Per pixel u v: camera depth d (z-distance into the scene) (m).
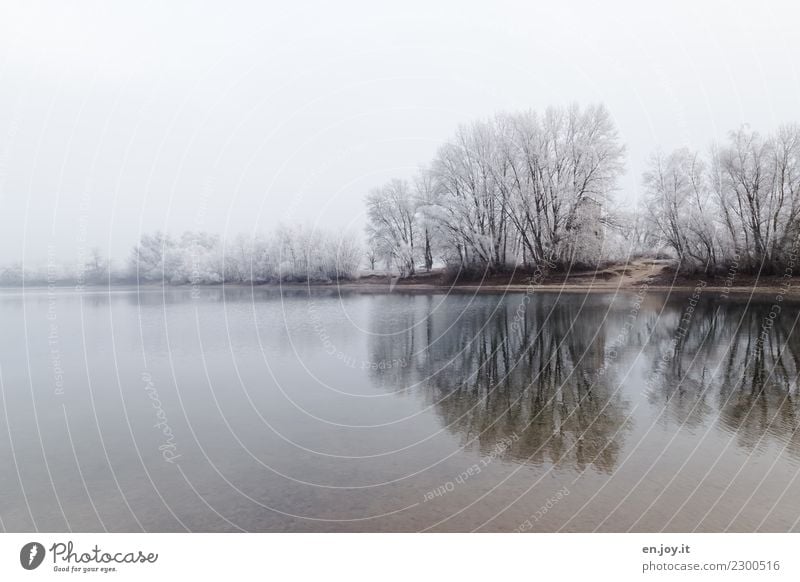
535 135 33.94
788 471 8.70
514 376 14.93
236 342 20.55
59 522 7.55
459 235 37.34
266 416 12.02
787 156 31.12
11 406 12.87
